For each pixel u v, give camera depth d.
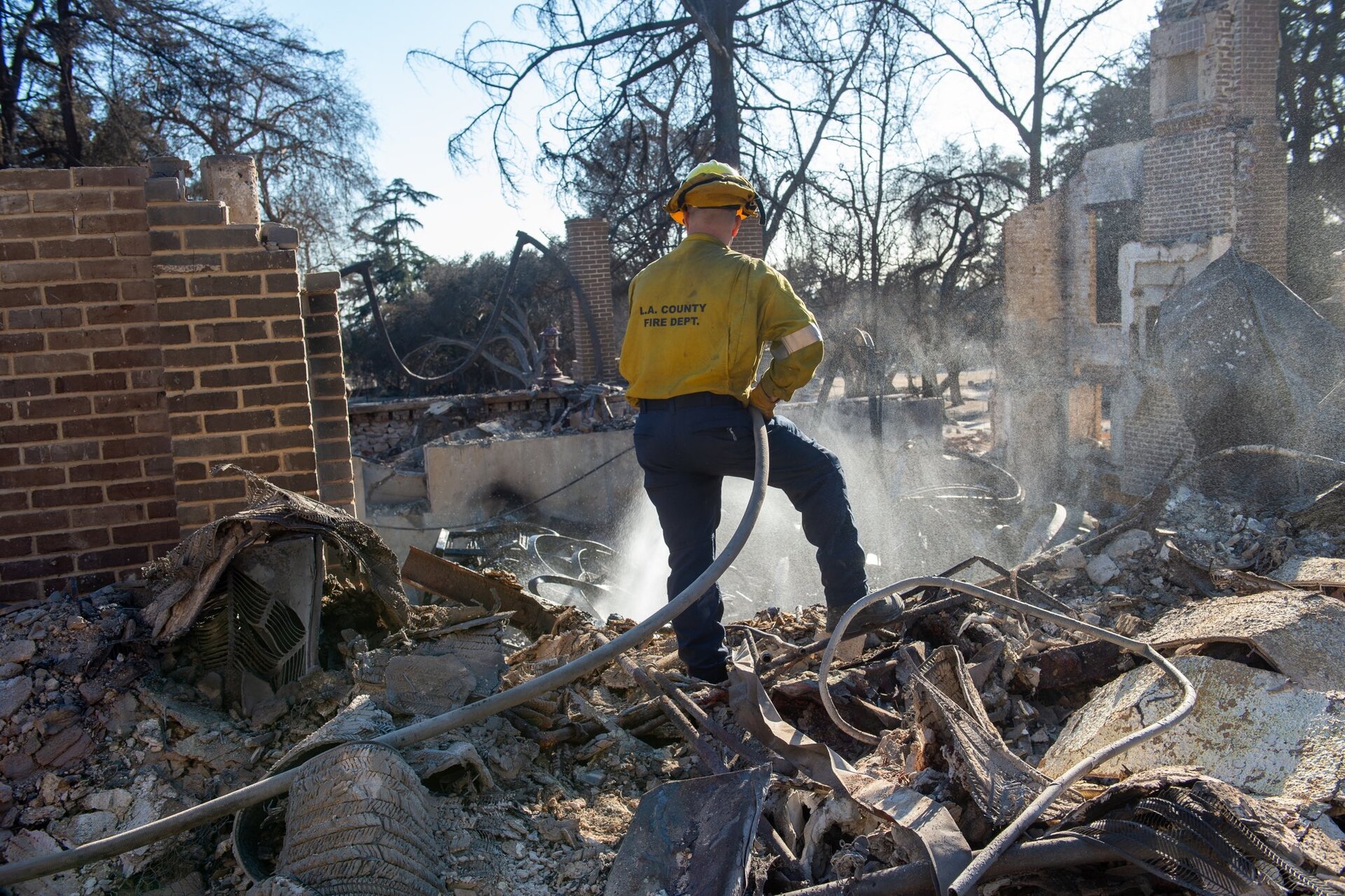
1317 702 2.83
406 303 40.09
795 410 16.22
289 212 29.06
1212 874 2.18
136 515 4.35
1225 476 5.35
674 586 3.56
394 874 2.50
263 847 2.82
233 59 23.66
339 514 3.77
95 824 2.96
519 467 14.95
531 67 21.00
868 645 3.94
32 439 4.25
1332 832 2.40
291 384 4.33
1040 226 19.39
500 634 4.11
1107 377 18.64
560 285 34.31
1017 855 2.31
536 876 2.71
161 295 4.21
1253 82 15.03
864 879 2.35
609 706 3.61
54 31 20.69
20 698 3.31
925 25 24.06
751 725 3.05
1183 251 15.34
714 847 2.54
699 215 3.51
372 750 2.65
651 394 3.43
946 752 2.72
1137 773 2.73
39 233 4.20
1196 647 3.30
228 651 3.52
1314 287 16.92
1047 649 3.67
